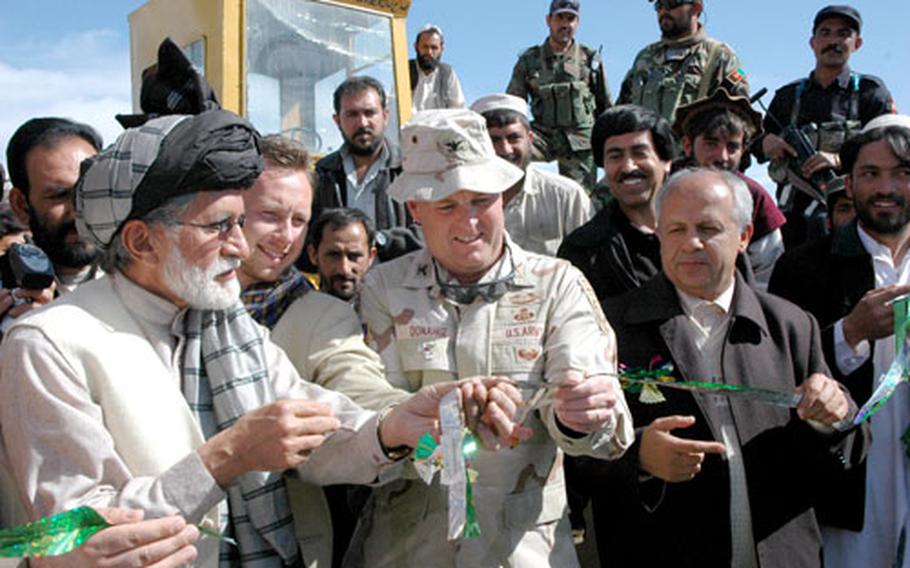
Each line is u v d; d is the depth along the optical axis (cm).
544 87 700
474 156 218
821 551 271
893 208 311
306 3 521
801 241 522
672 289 271
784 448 254
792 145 523
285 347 226
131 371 173
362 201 493
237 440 164
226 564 190
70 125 273
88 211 180
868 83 540
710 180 263
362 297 243
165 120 178
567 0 686
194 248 176
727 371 256
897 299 244
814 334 271
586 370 209
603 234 366
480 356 218
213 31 485
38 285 242
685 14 606
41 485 159
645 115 371
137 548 148
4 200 335
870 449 292
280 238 225
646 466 241
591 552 329
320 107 527
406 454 195
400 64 565
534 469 220
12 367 166
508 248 233
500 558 210
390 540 220
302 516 208
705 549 246
